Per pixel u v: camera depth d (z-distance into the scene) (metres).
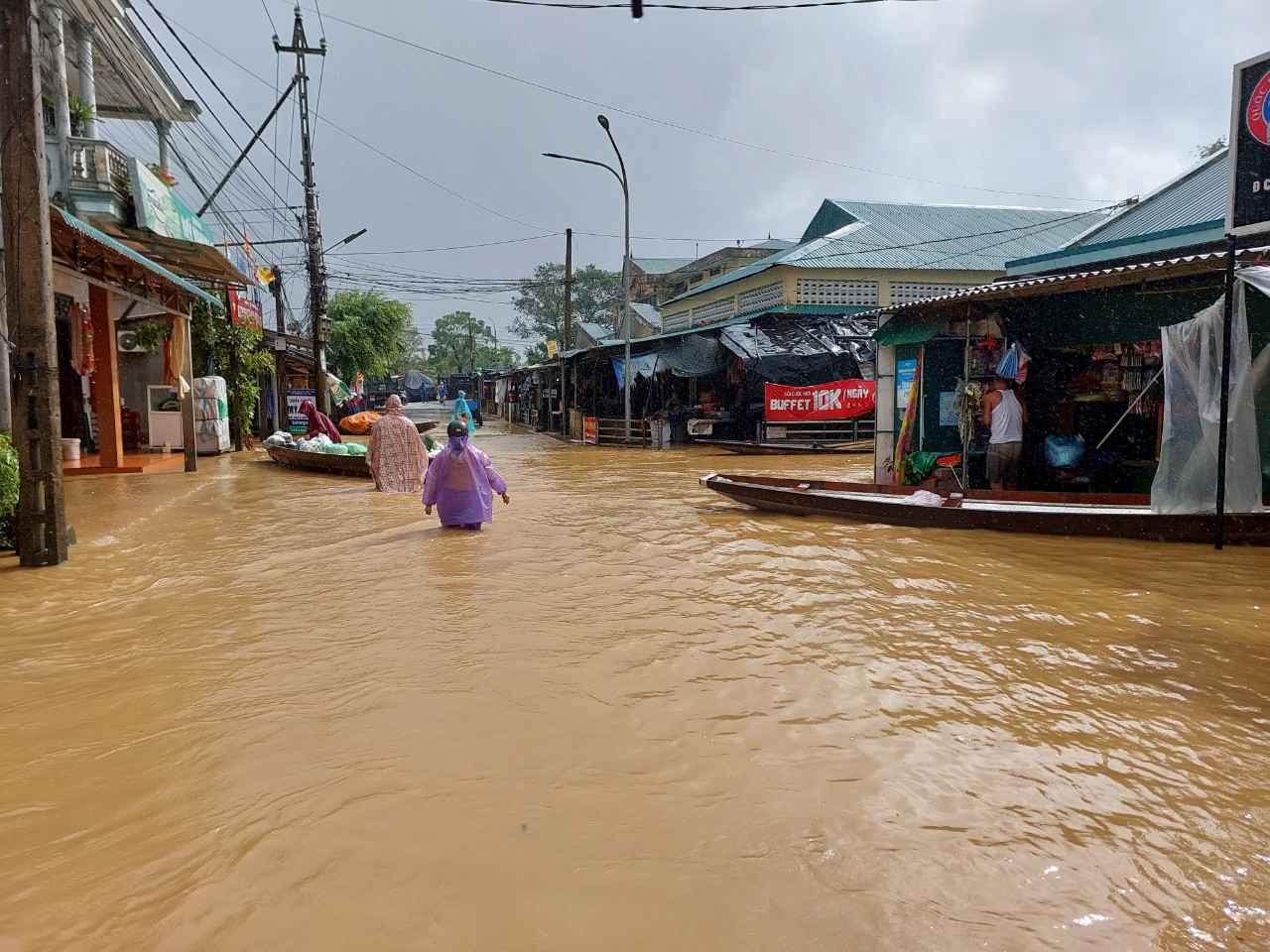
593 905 2.37
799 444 22.34
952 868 2.57
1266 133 6.68
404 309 47.56
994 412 10.10
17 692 4.15
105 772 3.26
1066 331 10.87
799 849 2.67
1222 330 7.44
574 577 6.70
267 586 6.48
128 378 20.84
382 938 2.23
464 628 5.25
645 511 10.80
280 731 3.64
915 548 7.77
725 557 7.45
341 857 2.62
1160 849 2.68
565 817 2.87
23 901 2.40
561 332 70.44
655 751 3.42
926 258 26.78
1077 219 29.42
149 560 7.53
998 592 6.06
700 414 25.50
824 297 26.62
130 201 14.50
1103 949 2.20
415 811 2.91
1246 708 3.85
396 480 13.05
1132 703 3.92
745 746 3.46
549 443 29.17
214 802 3.00
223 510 10.95
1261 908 2.38
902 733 3.59
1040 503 9.28
